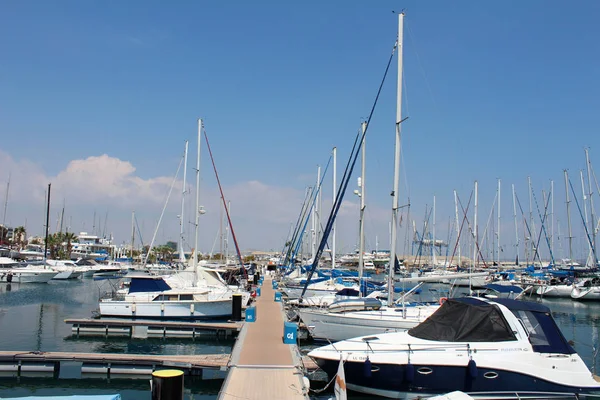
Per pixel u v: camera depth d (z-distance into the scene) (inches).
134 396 559.8
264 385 449.1
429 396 449.7
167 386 349.1
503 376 444.8
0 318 1107.9
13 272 2033.7
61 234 3467.0
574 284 1654.8
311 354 481.4
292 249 2256.4
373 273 2293.3
